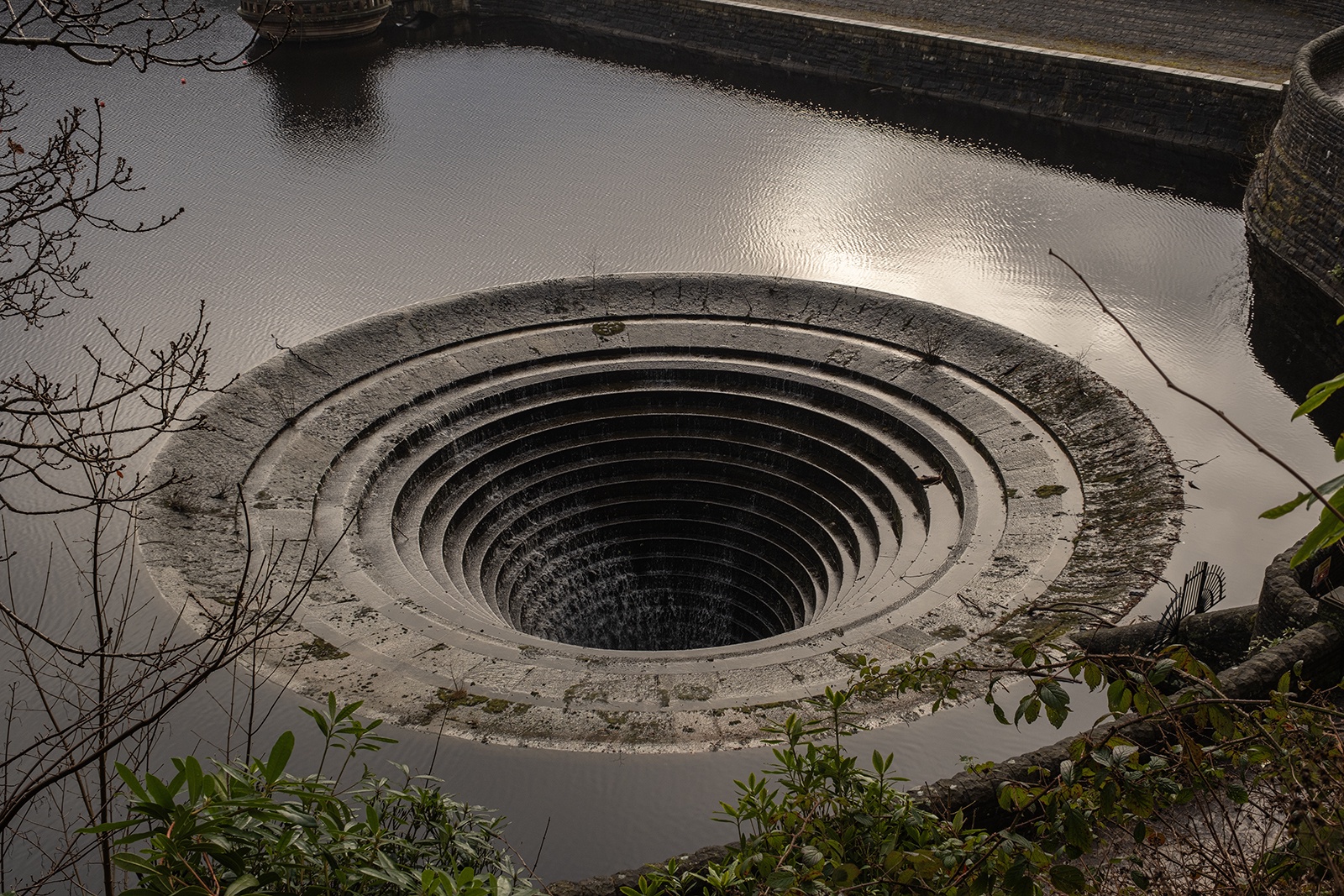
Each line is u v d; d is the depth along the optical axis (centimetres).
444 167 4603
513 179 4494
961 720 1845
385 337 3397
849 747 1791
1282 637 1605
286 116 5156
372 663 2103
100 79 5462
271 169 4569
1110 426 2950
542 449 3319
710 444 3366
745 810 962
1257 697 1429
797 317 3584
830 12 5856
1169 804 842
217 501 2706
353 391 3219
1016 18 5412
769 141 4878
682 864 1191
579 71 5872
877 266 3816
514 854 1602
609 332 3578
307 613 2303
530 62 6019
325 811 805
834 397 3291
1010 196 4309
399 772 1767
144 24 6141
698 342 3534
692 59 6034
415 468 3016
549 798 1711
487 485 3166
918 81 5353
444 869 869
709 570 3378
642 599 3406
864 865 862
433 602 2430
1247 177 4341
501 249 3938
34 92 5253
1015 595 2344
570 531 3316
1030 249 3900
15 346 3219
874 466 3144
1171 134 4628
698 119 5147
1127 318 3444
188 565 2436
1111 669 732
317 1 5903
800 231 4059
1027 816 1235
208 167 4572
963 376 3284
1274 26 4884
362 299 3597
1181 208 4172
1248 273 3700
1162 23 5078
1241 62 4688
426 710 1934
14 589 2288
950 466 2958
